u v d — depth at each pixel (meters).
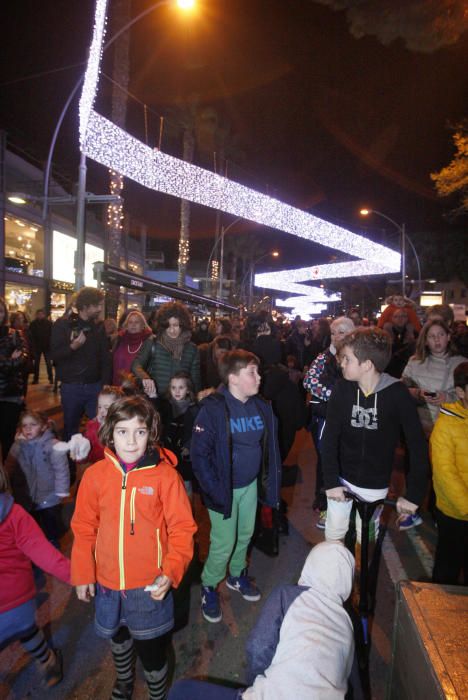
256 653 1.86
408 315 6.94
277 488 3.41
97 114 11.39
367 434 2.89
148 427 2.29
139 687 2.62
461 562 3.05
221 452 3.10
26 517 2.37
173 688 2.18
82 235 10.18
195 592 3.57
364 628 2.61
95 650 2.90
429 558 4.11
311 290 56.72
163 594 2.14
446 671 1.41
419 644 1.58
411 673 1.66
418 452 2.73
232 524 3.19
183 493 2.38
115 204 14.15
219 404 3.18
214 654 2.89
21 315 9.80
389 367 6.71
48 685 2.60
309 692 1.58
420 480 2.69
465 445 2.94
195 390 4.94
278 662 1.69
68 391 5.08
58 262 24.73
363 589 2.66
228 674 2.73
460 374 2.96
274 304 65.81
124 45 13.48
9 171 20.66
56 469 3.92
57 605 3.34
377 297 52.28
